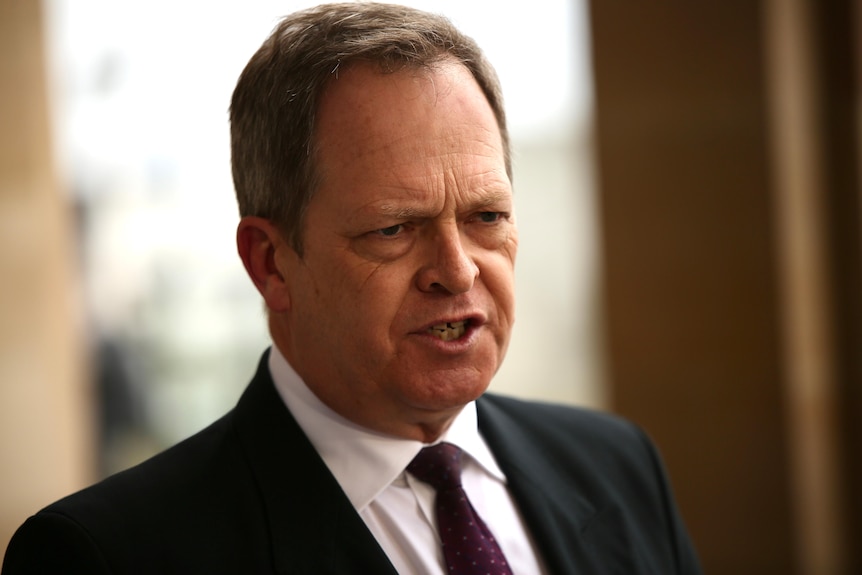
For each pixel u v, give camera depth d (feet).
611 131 24.68
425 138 8.41
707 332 24.13
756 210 23.54
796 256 23.58
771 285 23.53
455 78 8.71
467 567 8.81
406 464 9.16
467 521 9.07
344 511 8.73
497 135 9.00
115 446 27.58
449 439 9.46
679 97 24.02
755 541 23.88
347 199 8.44
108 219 27.32
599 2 24.61
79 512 8.34
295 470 9.00
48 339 23.25
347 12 8.93
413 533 8.98
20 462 22.74
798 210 23.58
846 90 23.47
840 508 23.89
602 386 25.31
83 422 25.11
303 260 8.86
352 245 8.54
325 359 8.94
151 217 27.50
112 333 27.58
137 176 27.32
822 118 23.73
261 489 8.93
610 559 9.93
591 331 28.91
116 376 27.53
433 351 8.62
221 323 28.02
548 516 9.73
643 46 24.27
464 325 8.87
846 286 23.76
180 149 27.35
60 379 23.57
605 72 24.61
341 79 8.57
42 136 23.34
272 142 8.88
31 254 23.03
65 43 26.35
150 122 27.14
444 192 8.43
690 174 24.08
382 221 8.36
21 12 22.98
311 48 8.75
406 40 8.59
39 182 23.21
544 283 28.96
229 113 9.49
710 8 23.70
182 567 8.31
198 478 8.97
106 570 8.04
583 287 28.63
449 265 8.45
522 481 9.91
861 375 23.66
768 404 23.68
